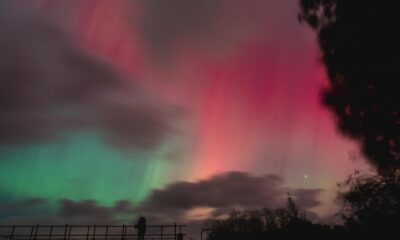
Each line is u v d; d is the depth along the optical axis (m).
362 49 15.34
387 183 14.97
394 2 13.66
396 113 15.01
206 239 25.08
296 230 20.36
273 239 21.22
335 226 17.50
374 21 14.50
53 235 19.39
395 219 14.02
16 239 19.06
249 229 24.59
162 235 20.22
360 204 15.29
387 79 14.68
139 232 20.02
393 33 13.96
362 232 14.90
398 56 14.15
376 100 15.45
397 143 15.09
